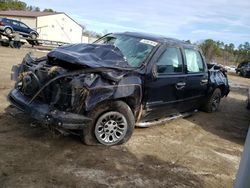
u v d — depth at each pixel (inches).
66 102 177.5
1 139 187.3
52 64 202.5
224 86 354.9
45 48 1028.5
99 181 156.7
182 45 258.8
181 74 247.8
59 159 172.7
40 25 1784.0
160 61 225.0
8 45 889.5
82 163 171.9
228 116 347.9
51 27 1839.3
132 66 209.0
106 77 183.8
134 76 200.5
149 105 219.5
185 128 271.1
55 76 182.1
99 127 191.2
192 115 322.0
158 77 219.6
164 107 236.5
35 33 1127.0
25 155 171.8
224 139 259.0
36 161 166.9
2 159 163.6
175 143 227.9
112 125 196.5
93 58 195.0
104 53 203.3
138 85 200.4
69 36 1950.1
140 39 239.5
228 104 430.0
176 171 182.2
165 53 231.8
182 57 252.2
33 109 180.7
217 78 334.6
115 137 199.8
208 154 217.8
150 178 168.2
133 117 203.8
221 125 303.4
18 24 1089.4
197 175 182.2
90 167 169.0
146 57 218.5
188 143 233.5
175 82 238.4
